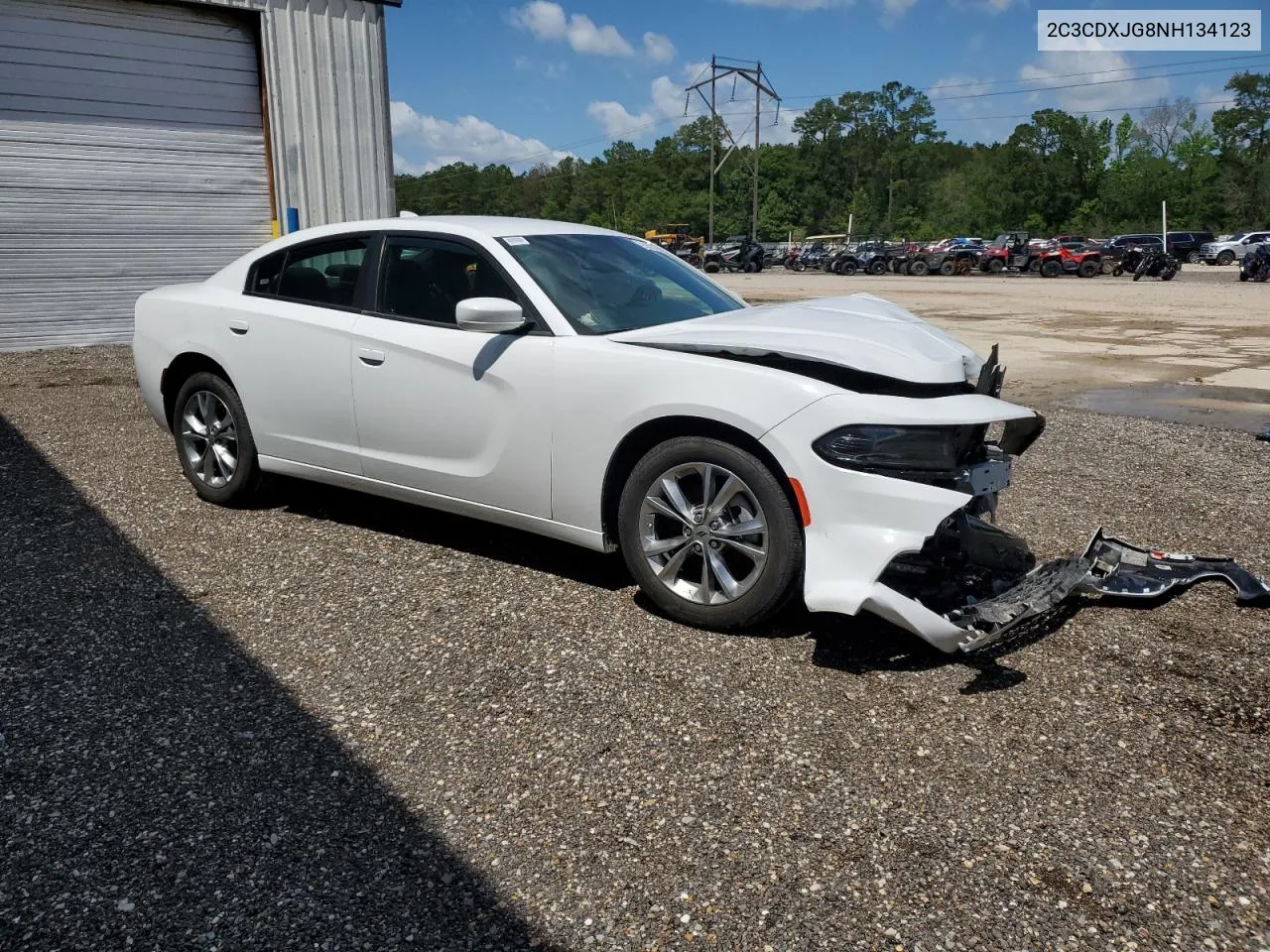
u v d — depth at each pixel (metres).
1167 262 34.41
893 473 3.03
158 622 3.53
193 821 2.37
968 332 15.25
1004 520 4.81
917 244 46.97
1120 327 15.97
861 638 3.38
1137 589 3.63
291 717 2.87
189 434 4.93
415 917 2.06
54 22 10.03
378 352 4.07
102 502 4.99
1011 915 2.05
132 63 10.57
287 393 4.42
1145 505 5.14
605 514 3.63
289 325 4.38
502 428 3.76
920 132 125.25
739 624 3.35
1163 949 1.96
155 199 11.00
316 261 4.46
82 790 2.49
